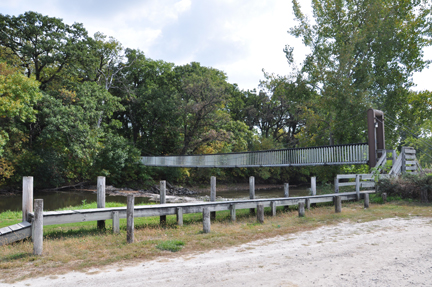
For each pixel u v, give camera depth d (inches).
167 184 1434.5
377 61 975.6
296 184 1903.3
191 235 298.4
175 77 1720.0
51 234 311.4
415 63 992.2
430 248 230.5
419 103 983.0
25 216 292.4
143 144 1659.7
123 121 1754.4
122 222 401.7
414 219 361.4
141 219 430.3
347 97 895.7
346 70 959.6
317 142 1067.9
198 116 1475.1
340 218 382.0
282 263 201.9
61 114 1082.1
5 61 936.9
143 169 1402.6
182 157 1182.3
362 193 562.9
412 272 177.2
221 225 361.1
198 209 372.8
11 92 842.2
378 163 608.7
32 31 1039.6
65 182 1312.7
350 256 213.9
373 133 629.3
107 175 1321.4
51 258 219.1
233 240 275.7
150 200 977.5
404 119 1015.0
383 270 181.8
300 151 768.3
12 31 1059.3
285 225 344.5
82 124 1137.4
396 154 650.2
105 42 1483.8
